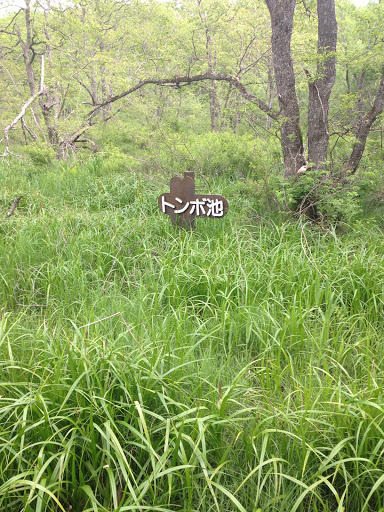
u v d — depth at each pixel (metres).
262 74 19.39
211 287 3.98
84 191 7.57
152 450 2.05
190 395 2.47
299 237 5.12
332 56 5.93
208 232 5.52
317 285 3.72
